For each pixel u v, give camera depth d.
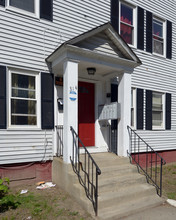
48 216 3.19
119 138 5.20
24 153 4.55
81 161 4.53
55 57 4.63
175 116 8.13
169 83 7.87
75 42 4.14
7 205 3.46
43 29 4.89
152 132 7.23
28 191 4.19
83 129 5.75
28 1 4.79
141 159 6.90
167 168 6.95
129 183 4.31
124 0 6.53
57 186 4.50
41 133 4.79
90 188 3.74
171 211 3.68
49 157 4.88
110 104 5.40
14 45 4.50
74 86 4.27
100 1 5.94
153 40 7.55
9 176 4.41
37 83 4.86
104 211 3.41
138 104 6.79
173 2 8.12
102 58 4.67
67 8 5.28
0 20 4.35
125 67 5.13
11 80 4.52
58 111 5.09
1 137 4.28
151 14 7.29
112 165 4.71
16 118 4.58
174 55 8.12
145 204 3.79
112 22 6.18
